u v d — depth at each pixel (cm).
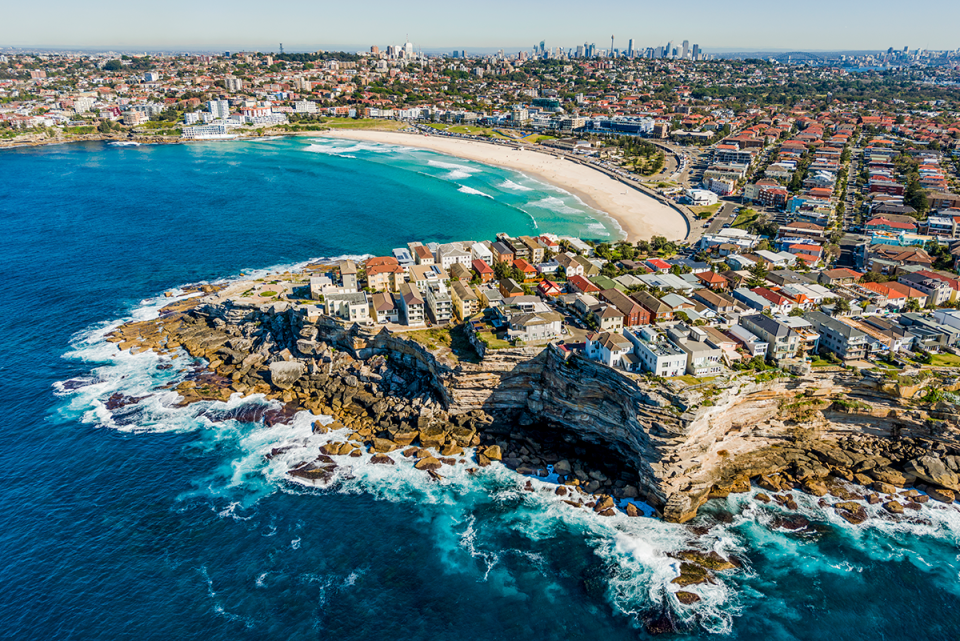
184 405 13812
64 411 13538
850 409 11994
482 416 13062
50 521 10612
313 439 12769
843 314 14050
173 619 8975
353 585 9600
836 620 9138
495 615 9162
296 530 10594
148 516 10806
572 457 12425
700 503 11188
